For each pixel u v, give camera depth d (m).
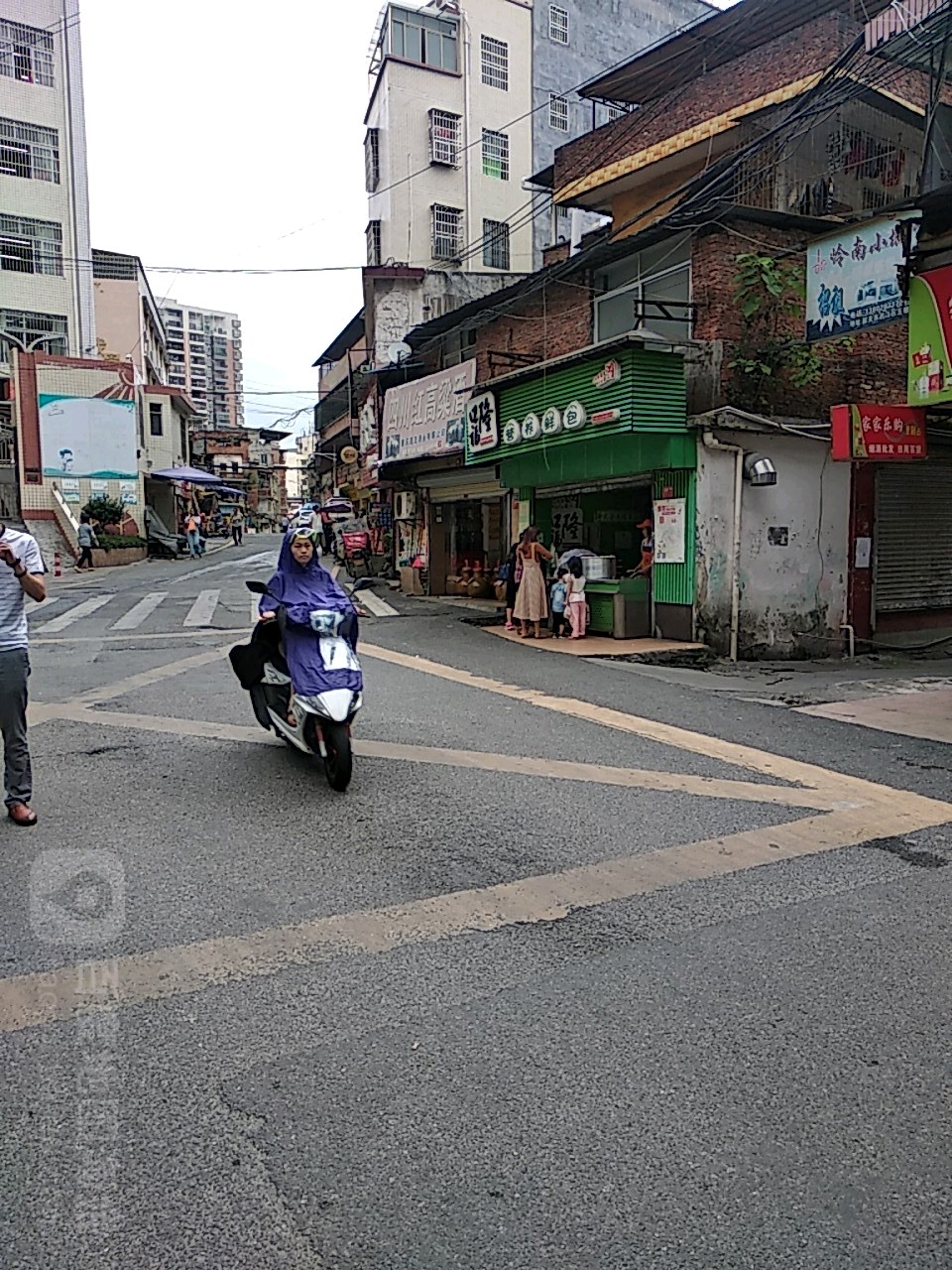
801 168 14.06
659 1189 2.51
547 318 17.45
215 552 38.56
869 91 12.66
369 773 6.54
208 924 4.14
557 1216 2.41
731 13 15.73
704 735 7.77
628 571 14.82
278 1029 3.30
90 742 7.43
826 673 11.97
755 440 13.16
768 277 12.61
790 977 3.68
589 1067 3.07
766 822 5.55
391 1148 2.67
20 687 5.40
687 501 12.99
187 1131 2.74
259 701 7.27
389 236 31.25
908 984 3.62
